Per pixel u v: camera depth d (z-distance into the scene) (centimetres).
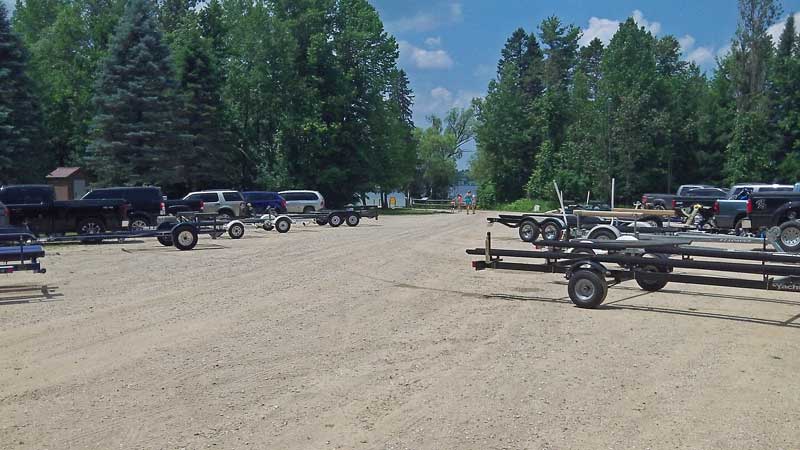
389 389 646
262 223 3106
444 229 3212
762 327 937
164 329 904
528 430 541
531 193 7494
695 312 1052
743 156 5716
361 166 5884
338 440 519
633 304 1127
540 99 7962
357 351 792
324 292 1222
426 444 511
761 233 2105
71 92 5156
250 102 5694
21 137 3938
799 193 2078
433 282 1366
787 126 5719
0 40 4019
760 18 6038
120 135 4134
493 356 771
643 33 6650
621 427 548
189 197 3262
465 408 592
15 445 507
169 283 1325
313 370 710
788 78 5772
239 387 650
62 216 2256
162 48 4269
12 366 724
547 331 907
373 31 6041
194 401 609
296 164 5612
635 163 6388
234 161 5550
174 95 4288
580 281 1088
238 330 898
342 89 5759
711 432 539
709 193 3694
